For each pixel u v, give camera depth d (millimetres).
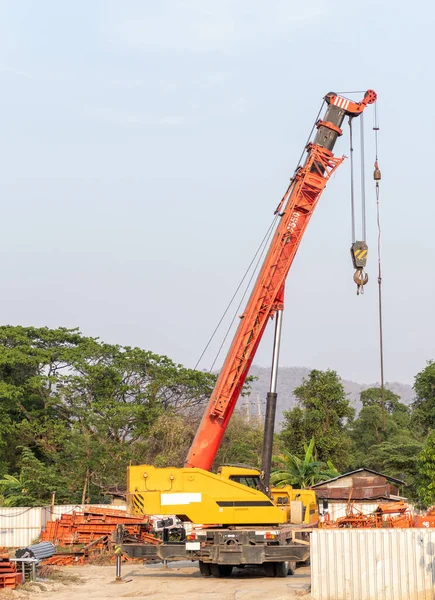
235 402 27188
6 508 40750
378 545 19484
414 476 57094
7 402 60125
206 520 25031
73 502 51125
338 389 59062
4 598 20188
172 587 22844
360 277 29188
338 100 29016
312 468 51469
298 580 24234
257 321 27438
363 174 29359
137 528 33125
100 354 62094
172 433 55438
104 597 20828
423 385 65562
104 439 55844
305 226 28062
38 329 65750
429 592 19031
